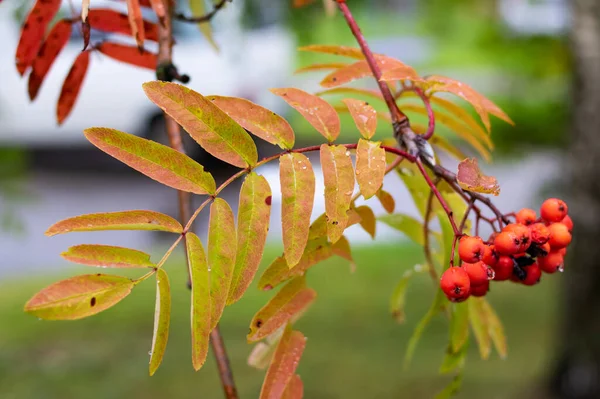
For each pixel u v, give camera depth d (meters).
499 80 6.09
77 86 1.84
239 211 1.10
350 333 5.92
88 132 1.04
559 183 5.37
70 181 9.94
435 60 15.56
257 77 8.69
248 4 4.00
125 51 1.84
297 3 2.22
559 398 4.79
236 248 1.08
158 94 1.09
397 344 5.71
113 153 1.05
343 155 1.16
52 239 8.33
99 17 1.77
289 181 1.12
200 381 5.10
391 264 7.79
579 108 4.44
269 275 1.23
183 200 1.54
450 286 1.17
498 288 7.18
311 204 1.11
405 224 1.64
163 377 5.15
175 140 1.52
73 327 6.14
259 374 5.15
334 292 6.93
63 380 5.06
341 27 5.79
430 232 1.65
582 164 4.45
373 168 1.15
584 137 4.43
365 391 4.89
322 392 4.88
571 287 4.69
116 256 1.05
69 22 1.74
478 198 1.24
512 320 6.25
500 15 5.92
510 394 4.81
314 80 10.88
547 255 1.28
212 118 1.11
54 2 1.64
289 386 1.23
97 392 4.86
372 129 1.23
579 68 4.40
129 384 4.98
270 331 1.21
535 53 5.64
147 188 9.88
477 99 1.36
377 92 1.65
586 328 4.64
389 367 5.25
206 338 1.03
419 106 1.61
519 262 1.24
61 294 1.00
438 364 5.31
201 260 1.06
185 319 6.24
